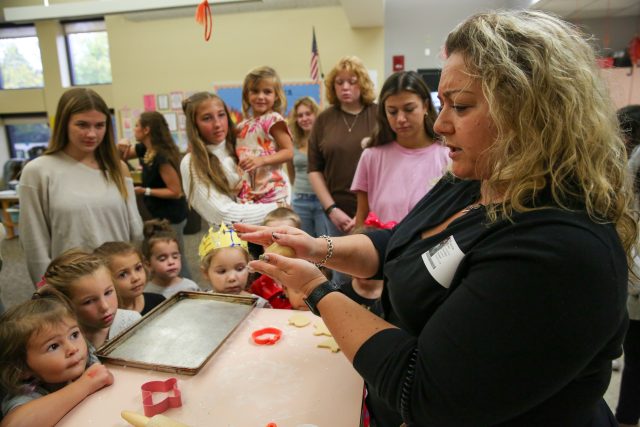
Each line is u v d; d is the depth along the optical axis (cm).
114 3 357
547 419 56
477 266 54
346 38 459
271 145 202
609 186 51
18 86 525
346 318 64
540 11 59
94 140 163
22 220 161
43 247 163
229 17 473
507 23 55
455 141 59
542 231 49
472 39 56
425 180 160
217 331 92
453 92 58
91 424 67
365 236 95
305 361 82
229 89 484
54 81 507
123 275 153
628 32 448
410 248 74
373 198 174
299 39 465
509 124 53
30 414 70
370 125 219
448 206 75
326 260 89
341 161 220
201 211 181
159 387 73
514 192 53
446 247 62
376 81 460
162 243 187
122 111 505
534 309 47
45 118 524
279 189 204
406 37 514
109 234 173
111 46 495
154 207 261
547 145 51
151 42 488
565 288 47
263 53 474
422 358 54
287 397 72
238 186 188
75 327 96
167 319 97
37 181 159
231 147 197
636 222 58
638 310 138
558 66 51
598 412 65
